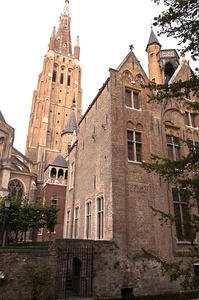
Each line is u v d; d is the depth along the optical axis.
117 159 15.40
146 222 14.74
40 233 30.31
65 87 76.19
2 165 41.06
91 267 12.33
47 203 25.12
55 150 65.50
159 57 25.36
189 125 19.64
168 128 18.52
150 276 13.34
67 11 94.69
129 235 13.96
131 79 18.42
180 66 21.42
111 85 17.30
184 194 7.59
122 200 14.47
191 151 7.51
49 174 32.94
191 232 7.67
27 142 71.62
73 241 12.57
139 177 15.73
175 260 14.30
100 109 18.92
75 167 24.28
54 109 71.56
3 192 38.03
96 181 17.58
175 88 7.84
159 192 15.69
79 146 24.14
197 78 7.70
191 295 13.05
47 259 11.79
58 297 11.46
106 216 14.70
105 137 16.94
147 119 17.69
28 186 43.09
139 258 13.56
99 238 15.74
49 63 75.12
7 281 10.70
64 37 88.25
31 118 74.75
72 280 12.88
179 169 7.71
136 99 18.34
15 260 11.12
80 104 76.75
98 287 12.12
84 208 19.70
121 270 12.88
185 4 7.66
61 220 30.58
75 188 23.50
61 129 69.94
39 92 73.38
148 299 12.34
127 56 19.02
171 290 13.38
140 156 16.67
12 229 19.83
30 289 10.97
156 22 8.24
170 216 8.22
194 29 7.69
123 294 12.45
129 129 16.84
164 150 17.50
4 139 43.50
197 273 14.41
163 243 14.41
